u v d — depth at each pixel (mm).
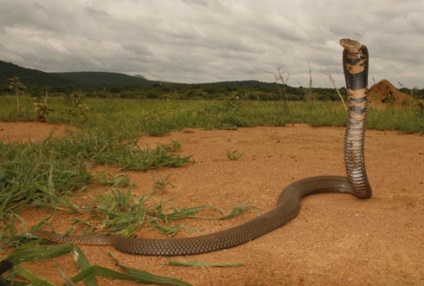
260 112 2934
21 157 1270
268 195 1156
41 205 1019
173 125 2367
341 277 716
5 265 567
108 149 1543
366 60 1015
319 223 957
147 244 803
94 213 1001
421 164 1495
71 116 2707
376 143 1911
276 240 865
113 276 669
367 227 930
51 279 699
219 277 717
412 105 2816
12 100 3773
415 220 971
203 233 906
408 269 745
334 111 2842
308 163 1520
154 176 1318
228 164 1498
